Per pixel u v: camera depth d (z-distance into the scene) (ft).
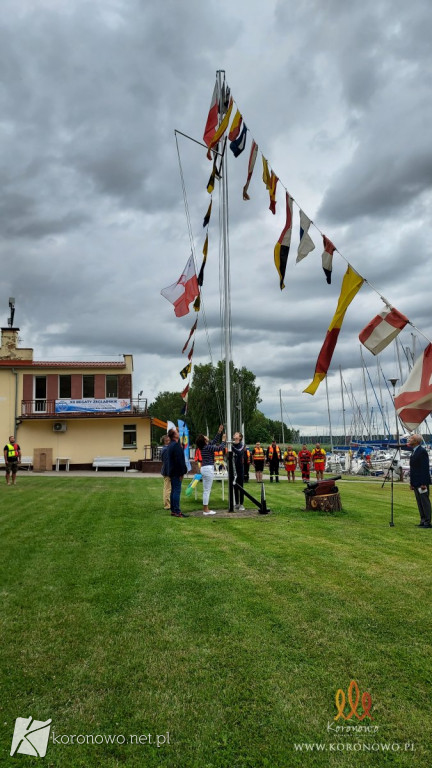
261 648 15.06
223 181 42.86
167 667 14.05
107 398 106.93
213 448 38.81
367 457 117.08
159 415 343.05
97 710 12.19
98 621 16.90
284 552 25.32
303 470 73.77
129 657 14.57
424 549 26.50
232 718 11.92
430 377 22.76
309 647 15.14
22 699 12.57
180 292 46.16
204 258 43.65
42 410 106.93
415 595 19.20
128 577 21.25
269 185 36.24
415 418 22.75
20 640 15.53
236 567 22.61
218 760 10.59
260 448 74.08
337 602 18.45
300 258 32.32
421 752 10.87
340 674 13.71
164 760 10.60
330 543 27.61
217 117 43.24
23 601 18.57
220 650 14.97
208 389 230.27
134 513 38.75
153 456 119.24
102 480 74.54
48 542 27.78
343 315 30.09
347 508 42.83
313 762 10.56
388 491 63.77
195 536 29.35
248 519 35.91
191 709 12.24
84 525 32.99
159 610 17.79
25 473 94.02
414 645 15.26
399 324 25.14
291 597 18.90
